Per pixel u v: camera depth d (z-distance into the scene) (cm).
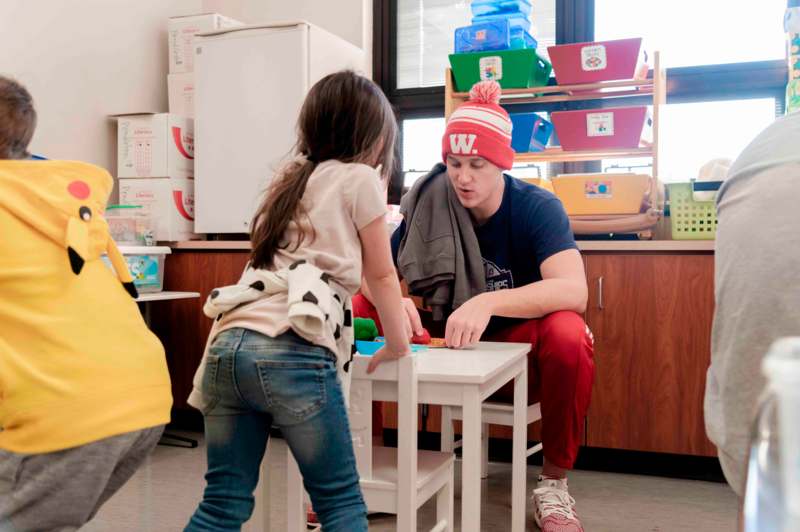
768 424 37
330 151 143
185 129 326
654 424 251
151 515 215
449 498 159
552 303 193
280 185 141
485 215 214
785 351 33
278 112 304
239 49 309
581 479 254
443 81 361
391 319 138
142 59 353
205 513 127
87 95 325
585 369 190
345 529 124
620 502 229
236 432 130
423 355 164
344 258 133
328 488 126
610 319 255
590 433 258
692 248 246
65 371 120
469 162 201
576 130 281
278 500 227
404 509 139
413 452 138
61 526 122
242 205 310
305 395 123
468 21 354
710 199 249
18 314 120
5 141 136
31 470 119
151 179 319
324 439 125
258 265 136
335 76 148
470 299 191
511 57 288
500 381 160
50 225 127
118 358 126
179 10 373
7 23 292
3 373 117
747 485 38
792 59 264
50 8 309
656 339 251
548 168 334
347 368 135
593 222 266
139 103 352
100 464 121
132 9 347
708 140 312
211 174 315
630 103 323
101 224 135
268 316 126
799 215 83
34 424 117
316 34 308
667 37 319
